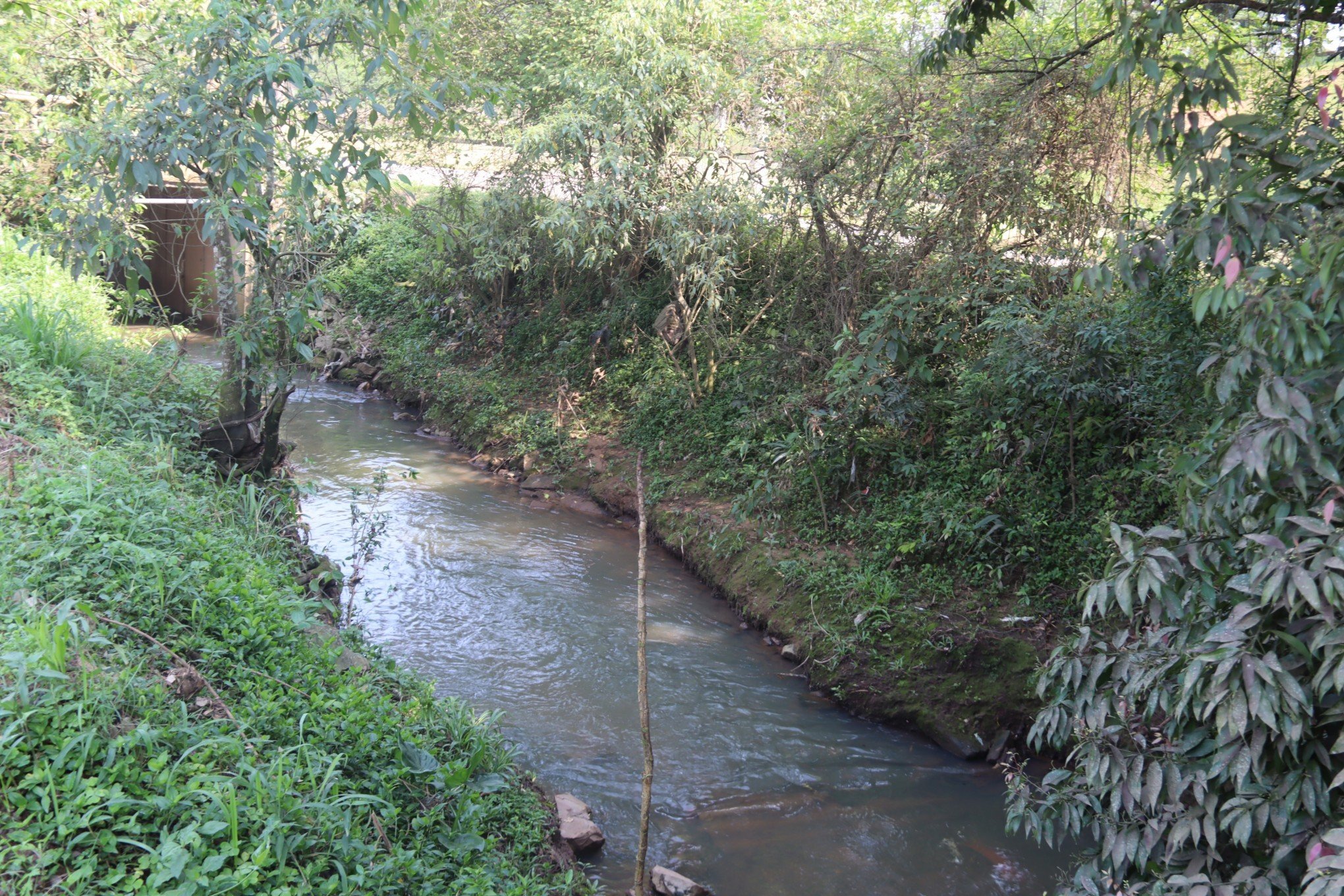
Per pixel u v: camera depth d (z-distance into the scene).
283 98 9.84
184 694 4.24
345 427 15.29
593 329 15.12
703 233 11.87
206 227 7.11
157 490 6.36
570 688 7.64
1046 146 8.49
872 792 6.62
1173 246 3.60
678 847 5.86
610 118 12.06
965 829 6.24
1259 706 2.87
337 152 7.05
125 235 7.79
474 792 4.90
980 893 5.62
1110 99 8.06
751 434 11.21
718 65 12.11
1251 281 3.11
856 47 9.98
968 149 8.42
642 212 12.14
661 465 12.02
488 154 15.90
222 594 5.18
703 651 8.50
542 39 13.95
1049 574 7.96
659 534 10.91
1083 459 8.59
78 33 8.77
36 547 4.76
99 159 7.26
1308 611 3.01
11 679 3.75
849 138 9.89
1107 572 3.64
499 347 16.56
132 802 3.35
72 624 4.03
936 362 10.04
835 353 10.38
